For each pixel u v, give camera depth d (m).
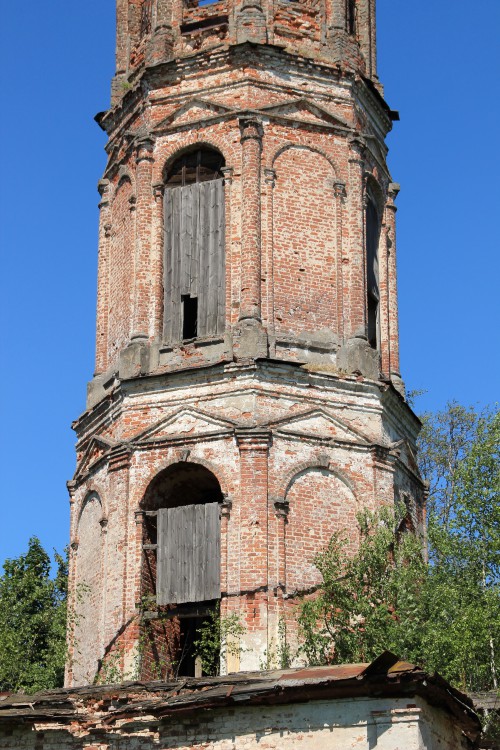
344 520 32.97
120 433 34.34
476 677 32.41
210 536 32.72
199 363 34.00
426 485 36.94
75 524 36.19
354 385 34.19
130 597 32.78
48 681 38.62
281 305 34.41
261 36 36.25
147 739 27.08
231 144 35.56
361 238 35.78
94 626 34.03
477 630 31.38
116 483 33.94
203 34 37.09
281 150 35.62
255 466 32.44
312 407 33.56
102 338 37.06
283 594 31.52
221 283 34.84
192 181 36.06
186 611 32.62
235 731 25.61
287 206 35.25
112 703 28.22
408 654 30.31
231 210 35.06
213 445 33.06
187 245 35.56
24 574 46.00
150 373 34.31
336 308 34.97
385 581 31.33
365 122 37.59
